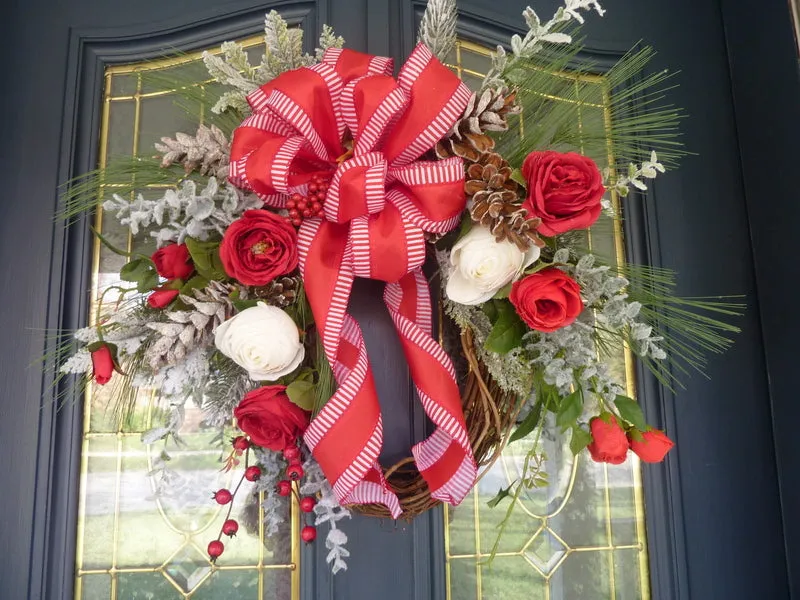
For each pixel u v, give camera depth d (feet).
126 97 2.91
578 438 2.14
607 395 2.19
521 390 2.27
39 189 2.76
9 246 2.71
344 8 2.90
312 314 2.27
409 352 2.29
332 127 2.25
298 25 2.93
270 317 2.09
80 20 2.90
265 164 2.10
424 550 2.64
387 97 2.10
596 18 3.14
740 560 2.84
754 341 3.01
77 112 2.84
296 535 2.67
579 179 2.03
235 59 2.35
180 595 2.63
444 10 2.35
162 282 2.41
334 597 2.57
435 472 2.31
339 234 2.21
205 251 2.21
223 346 2.09
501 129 2.19
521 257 2.06
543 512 2.84
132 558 2.64
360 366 2.22
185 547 2.66
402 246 2.09
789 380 2.87
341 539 2.25
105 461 2.68
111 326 2.29
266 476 2.37
